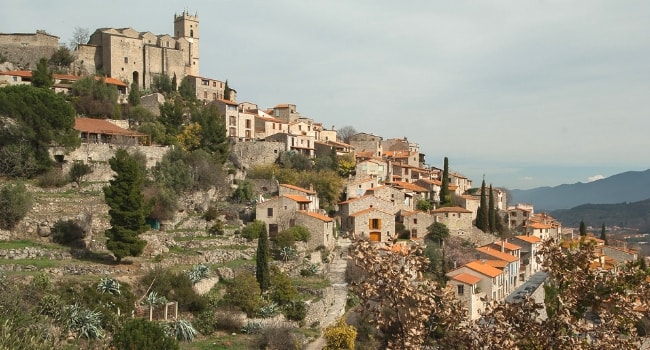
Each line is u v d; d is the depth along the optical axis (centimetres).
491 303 2272
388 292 2050
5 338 2839
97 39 14475
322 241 8244
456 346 2161
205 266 6212
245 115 13288
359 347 5203
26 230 6109
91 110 10381
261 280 6250
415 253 2181
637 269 2166
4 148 7044
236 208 8650
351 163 12612
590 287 2131
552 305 2275
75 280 4997
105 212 6869
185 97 14438
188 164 8919
